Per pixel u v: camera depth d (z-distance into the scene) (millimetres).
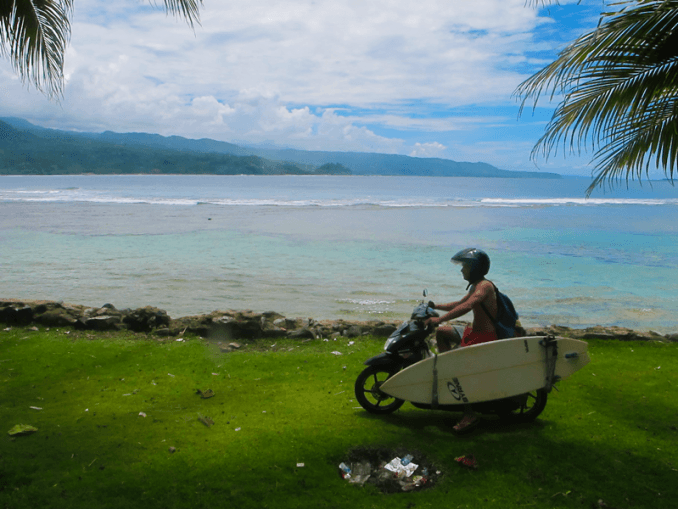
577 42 4297
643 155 4449
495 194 91188
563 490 3160
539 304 11047
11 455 3482
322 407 4582
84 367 5695
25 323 7504
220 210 41375
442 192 102562
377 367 4398
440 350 4398
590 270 15359
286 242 21625
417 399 4082
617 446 3771
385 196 77688
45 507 2867
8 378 5285
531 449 3719
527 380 3941
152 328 7332
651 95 4207
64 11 6180
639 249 19984
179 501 2971
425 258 17438
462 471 3406
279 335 7121
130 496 3012
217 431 3988
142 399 4727
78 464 3387
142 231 25266
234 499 3004
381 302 11062
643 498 3064
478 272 4102
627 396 4863
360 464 3523
